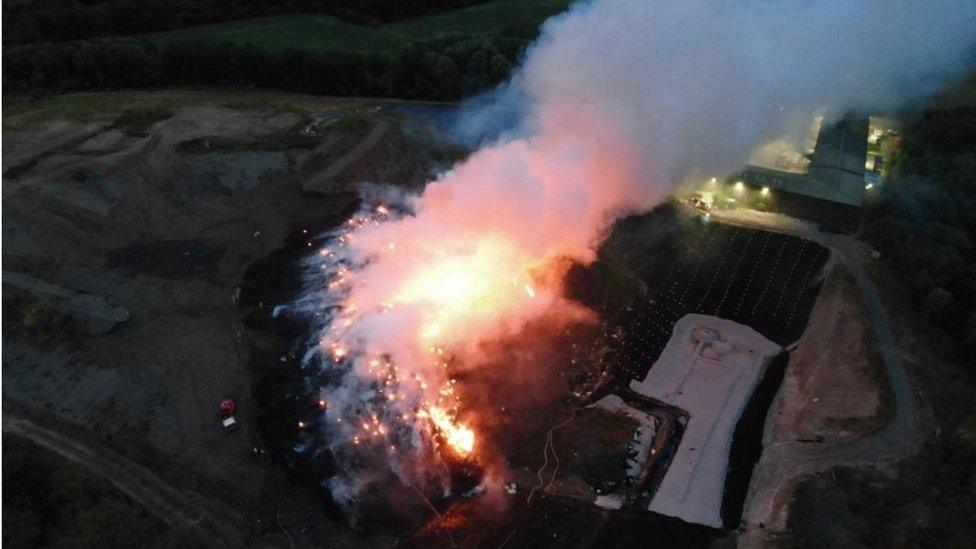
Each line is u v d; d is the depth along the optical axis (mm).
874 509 56500
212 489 57344
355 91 117438
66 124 91750
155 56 116312
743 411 68000
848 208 90500
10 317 68375
